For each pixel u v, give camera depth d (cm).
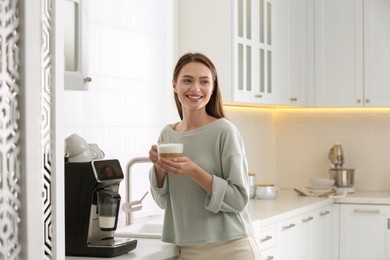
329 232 555
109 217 307
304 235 501
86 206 298
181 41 499
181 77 318
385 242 545
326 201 543
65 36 308
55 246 240
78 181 301
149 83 461
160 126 472
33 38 226
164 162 302
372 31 579
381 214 546
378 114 610
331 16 590
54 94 239
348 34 584
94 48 407
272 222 439
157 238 341
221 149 315
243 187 311
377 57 577
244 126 583
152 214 461
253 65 512
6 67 220
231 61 485
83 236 298
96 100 408
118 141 429
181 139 321
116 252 296
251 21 511
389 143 607
